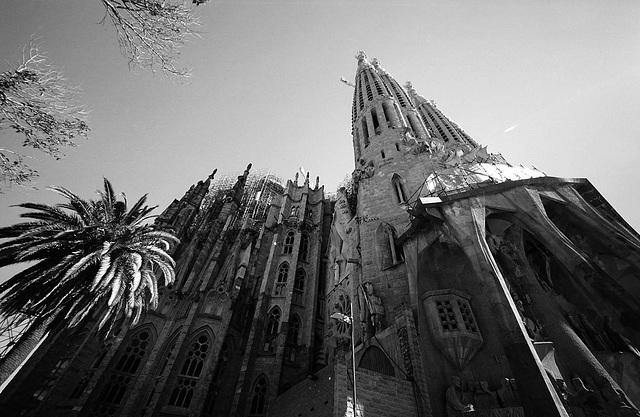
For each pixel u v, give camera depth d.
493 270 15.27
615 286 15.48
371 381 14.49
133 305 19.84
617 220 21.31
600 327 15.91
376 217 29.78
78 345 24.78
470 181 25.45
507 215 19.83
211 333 28.83
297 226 44.34
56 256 17.73
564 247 17.00
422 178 31.36
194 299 30.61
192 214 44.22
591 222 19.20
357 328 23.59
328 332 29.02
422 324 17.33
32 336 15.12
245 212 53.03
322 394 15.40
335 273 32.88
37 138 9.41
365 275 25.34
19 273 16.11
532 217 18.77
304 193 49.91
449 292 18.17
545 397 10.72
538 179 21.36
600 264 18.58
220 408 24.75
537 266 19.52
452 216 19.02
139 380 24.39
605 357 14.70
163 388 23.83
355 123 52.91
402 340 17.02
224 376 26.97
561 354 14.46
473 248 16.80
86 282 17.31
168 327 28.84
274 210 48.50
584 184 22.78
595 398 12.38
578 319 16.45
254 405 25.42
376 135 42.50
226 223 43.47
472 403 14.03
